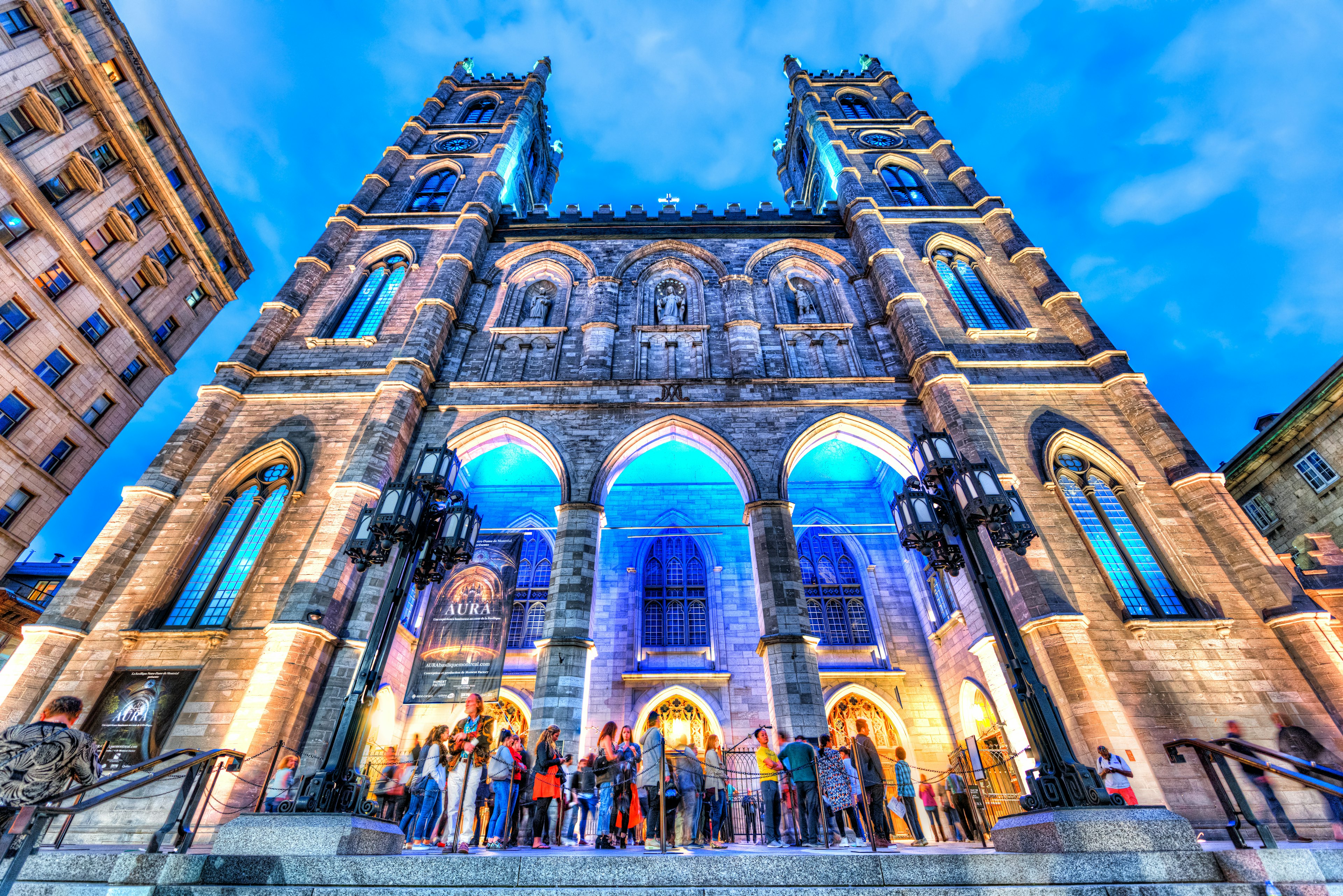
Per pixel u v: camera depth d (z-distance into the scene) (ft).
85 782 19.75
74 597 51.80
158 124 104.83
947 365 69.10
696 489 90.58
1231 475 89.76
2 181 82.74
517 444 70.85
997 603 31.24
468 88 139.23
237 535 59.52
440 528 39.17
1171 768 44.75
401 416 65.67
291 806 26.61
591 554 58.49
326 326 80.18
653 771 34.04
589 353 76.79
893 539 85.05
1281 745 45.21
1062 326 77.71
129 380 104.88
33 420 89.20
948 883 22.30
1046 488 60.80
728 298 84.28
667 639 77.61
